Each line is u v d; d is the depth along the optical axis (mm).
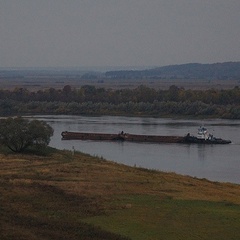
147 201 168000
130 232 130625
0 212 142250
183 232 131750
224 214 151000
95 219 142250
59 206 155375
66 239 120312
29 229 126500
